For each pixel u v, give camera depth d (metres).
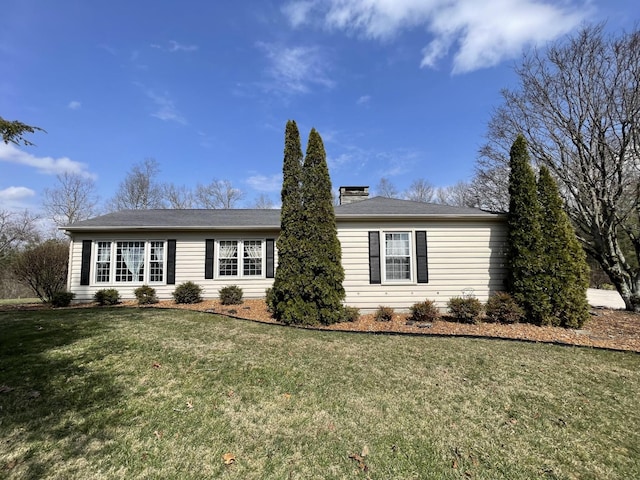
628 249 19.12
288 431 3.26
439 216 9.81
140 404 3.70
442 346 6.38
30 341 5.99
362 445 3.05
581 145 12.13
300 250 8.46
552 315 8.36
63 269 13.45
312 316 8.30
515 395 4.23
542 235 8.75
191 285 11.83
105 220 13.20
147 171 34.06
